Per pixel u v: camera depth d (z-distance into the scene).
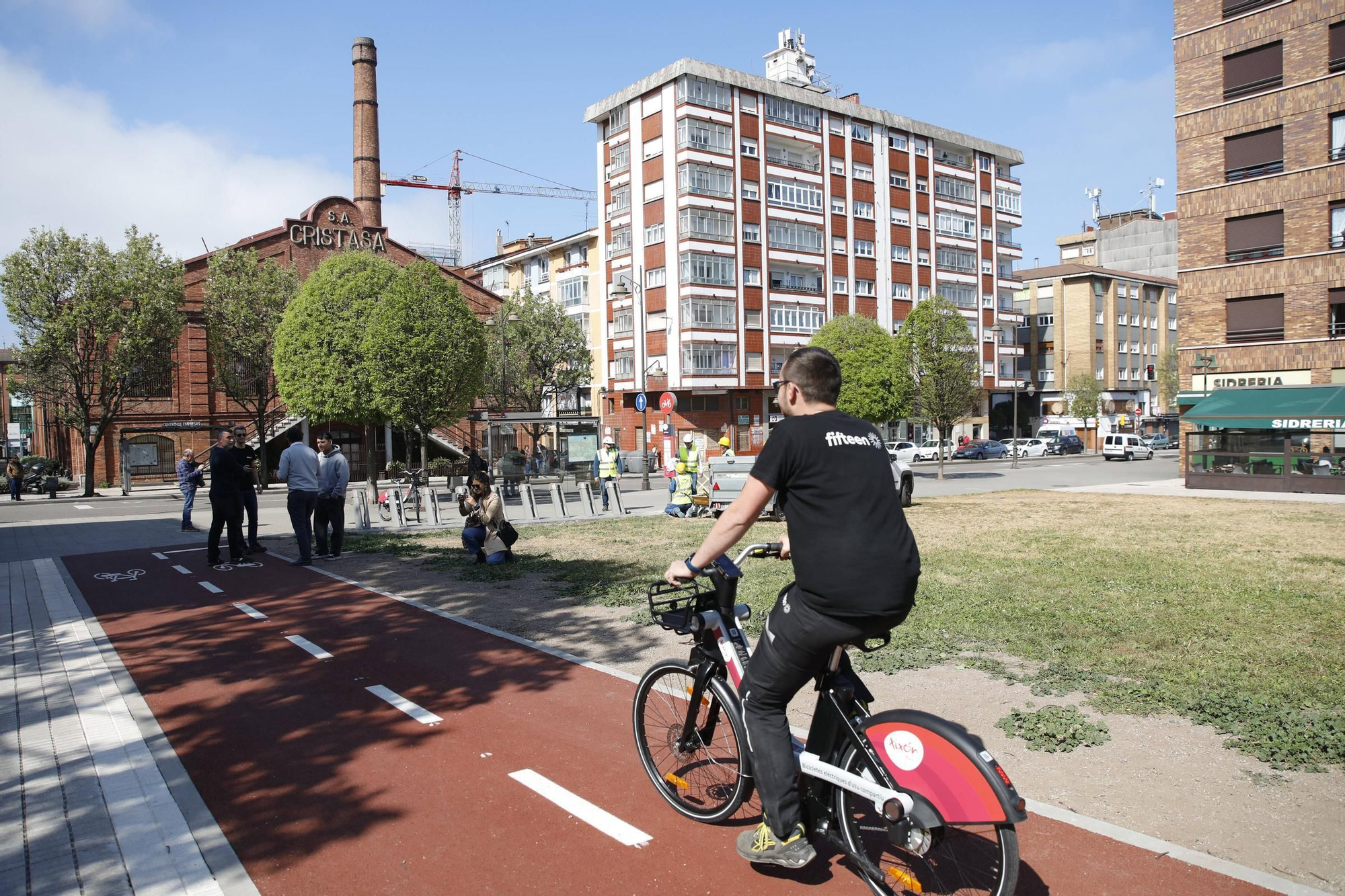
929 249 58.09
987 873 2.81
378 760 4.62
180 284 35.72
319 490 12.27
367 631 7.69
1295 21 28.66
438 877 3.36
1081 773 4.24
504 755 4.66
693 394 48.03
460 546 13.46
